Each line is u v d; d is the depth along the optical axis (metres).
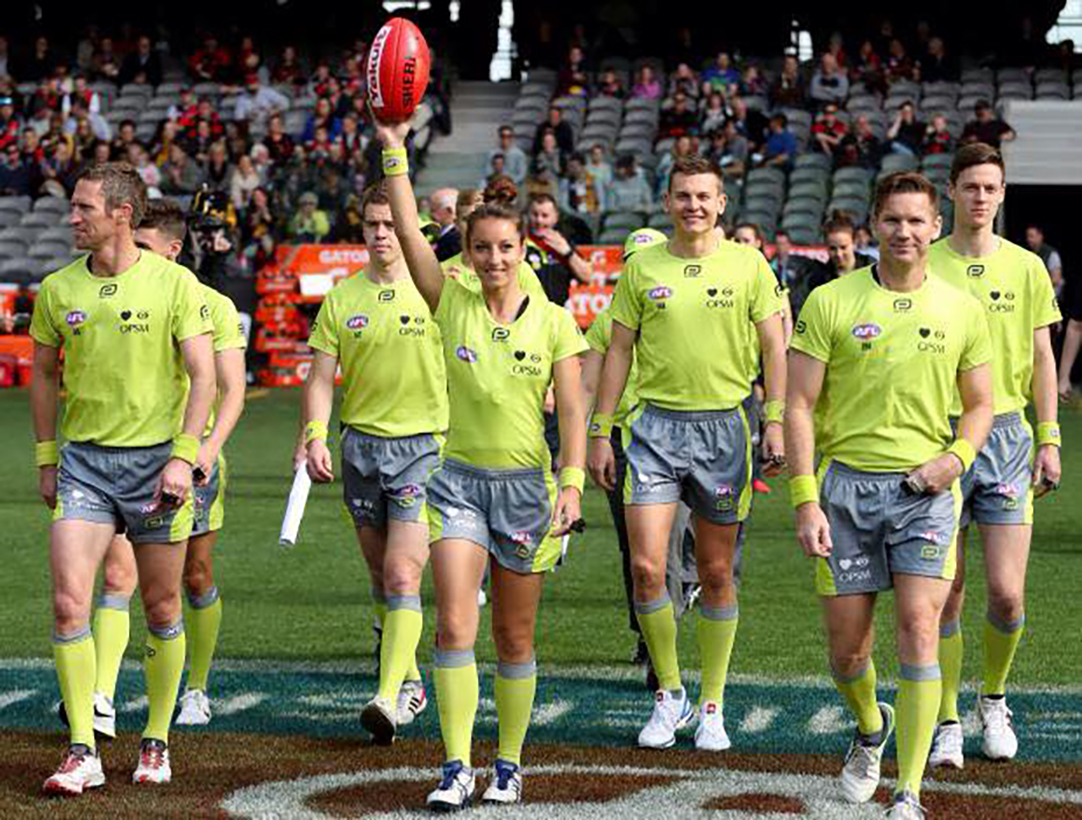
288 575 22.03
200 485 12.77
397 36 12.43
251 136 56.97
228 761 13.19
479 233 12.19
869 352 11.62
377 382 14.59
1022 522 13.34
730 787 12.42
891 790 12.40
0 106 58.16
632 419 14.20
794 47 62.25
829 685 15.80
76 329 12.47
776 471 14.29
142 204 12.62
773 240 49.91
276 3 65.38
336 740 13.90
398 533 14.34
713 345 14.00
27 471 32.38
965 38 59.53
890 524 11.59
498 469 12.22
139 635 18.33
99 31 64.81
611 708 15.07
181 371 12.73
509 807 11.86
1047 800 12.09
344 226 49.66
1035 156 44.56
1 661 16.97
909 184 11.54
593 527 25.83
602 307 45.34
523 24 62.50
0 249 53.97
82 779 12.20
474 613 12.14
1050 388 13.74
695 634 18.25
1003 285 13.54
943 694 13.23
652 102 57.44
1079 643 17.66
